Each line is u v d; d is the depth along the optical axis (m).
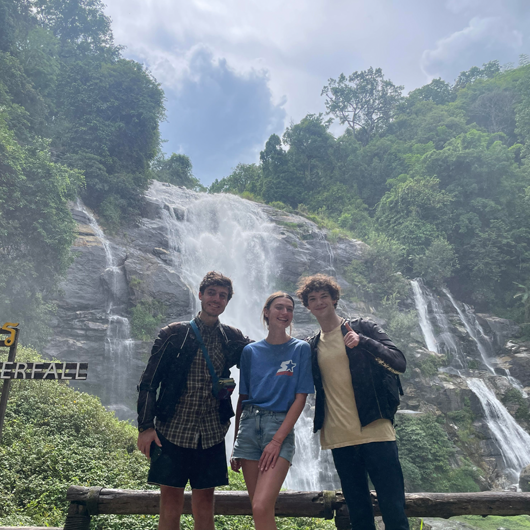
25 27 40.94
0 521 5.38
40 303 21.97
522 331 38.44
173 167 61.06
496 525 13.44
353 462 2.91
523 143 58.53
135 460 8.23
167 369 2.89
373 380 2.82
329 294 3.11
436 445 23.92
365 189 60.47
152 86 38.47
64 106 35.75
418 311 37.34
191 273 32.84
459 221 45.88
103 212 31.39
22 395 9.34
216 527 5.90
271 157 62.00
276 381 2.79
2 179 20.03
